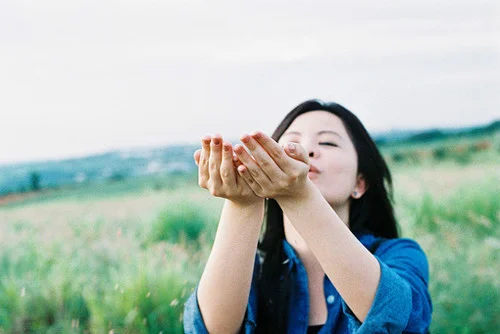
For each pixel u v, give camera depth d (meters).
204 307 1.44
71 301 3.07
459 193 4.77
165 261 3.13
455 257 3.47
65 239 4.15
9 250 3.85
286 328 1.63
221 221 1.39
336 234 1.23
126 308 2.71
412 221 4.22
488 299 2.97
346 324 1.54
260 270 1.75
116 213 5.21
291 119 1.77
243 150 1.15
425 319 1.48
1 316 2.95
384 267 1.31
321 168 1.64
